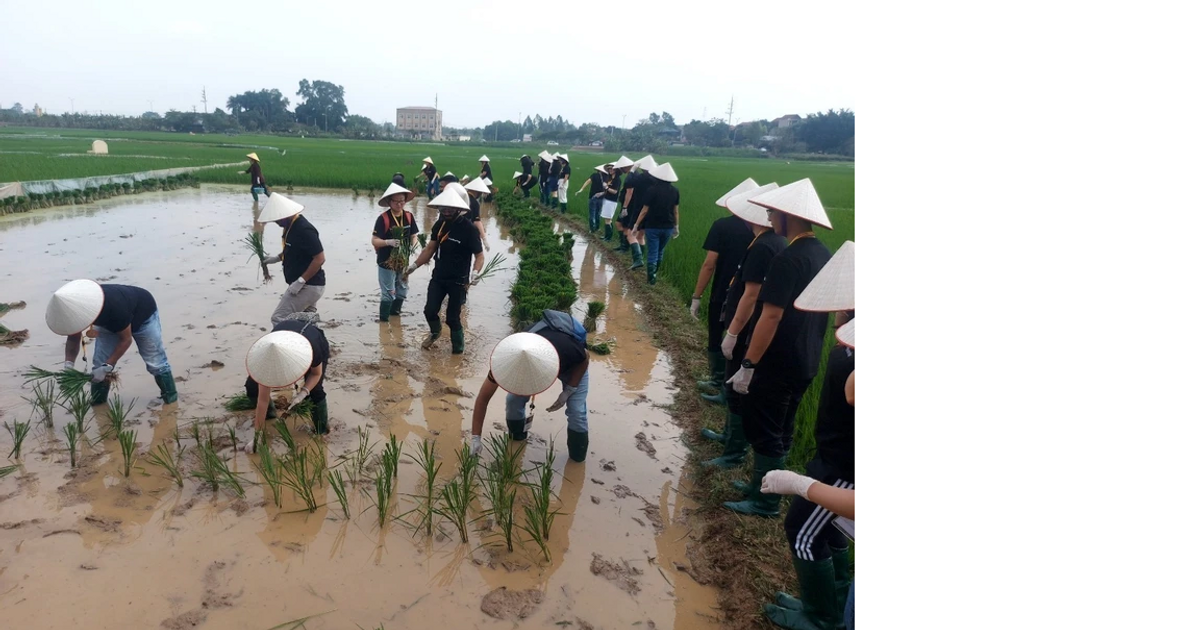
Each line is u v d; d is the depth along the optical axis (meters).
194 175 26.47
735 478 5.29
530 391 4.53
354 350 7.80
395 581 4.00
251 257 12.39
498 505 4.60
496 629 3.68
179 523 4.41
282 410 5.83
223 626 3.55
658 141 98.06
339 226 16.97
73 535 4.21
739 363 5.18
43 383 6.35
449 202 7.22
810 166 62.03
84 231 14.46
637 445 5.91
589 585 4.10
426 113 169.75
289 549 4.23
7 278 10.05
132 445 4.89
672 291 10.80
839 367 3.28
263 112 140.62
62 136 72.94
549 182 21.50
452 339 7.80
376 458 5.35
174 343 7.57
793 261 4.17
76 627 3.48
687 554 4.49
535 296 9.13
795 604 3.83
